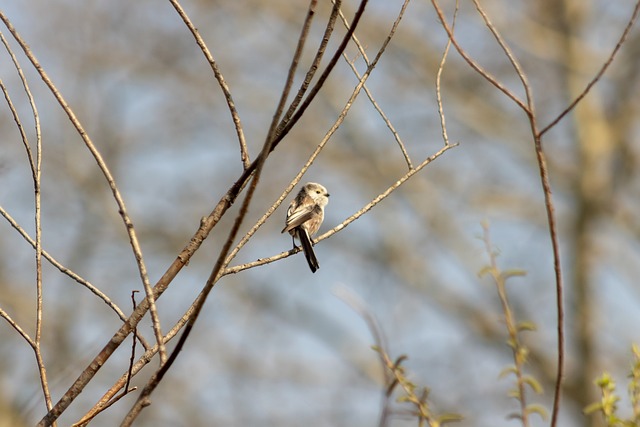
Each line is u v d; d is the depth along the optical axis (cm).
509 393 419
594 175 1883
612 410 405
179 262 448
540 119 2020
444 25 454
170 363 379
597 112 1944
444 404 1488
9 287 1709
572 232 1877
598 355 1786
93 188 1923
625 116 1944
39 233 439
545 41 1961
